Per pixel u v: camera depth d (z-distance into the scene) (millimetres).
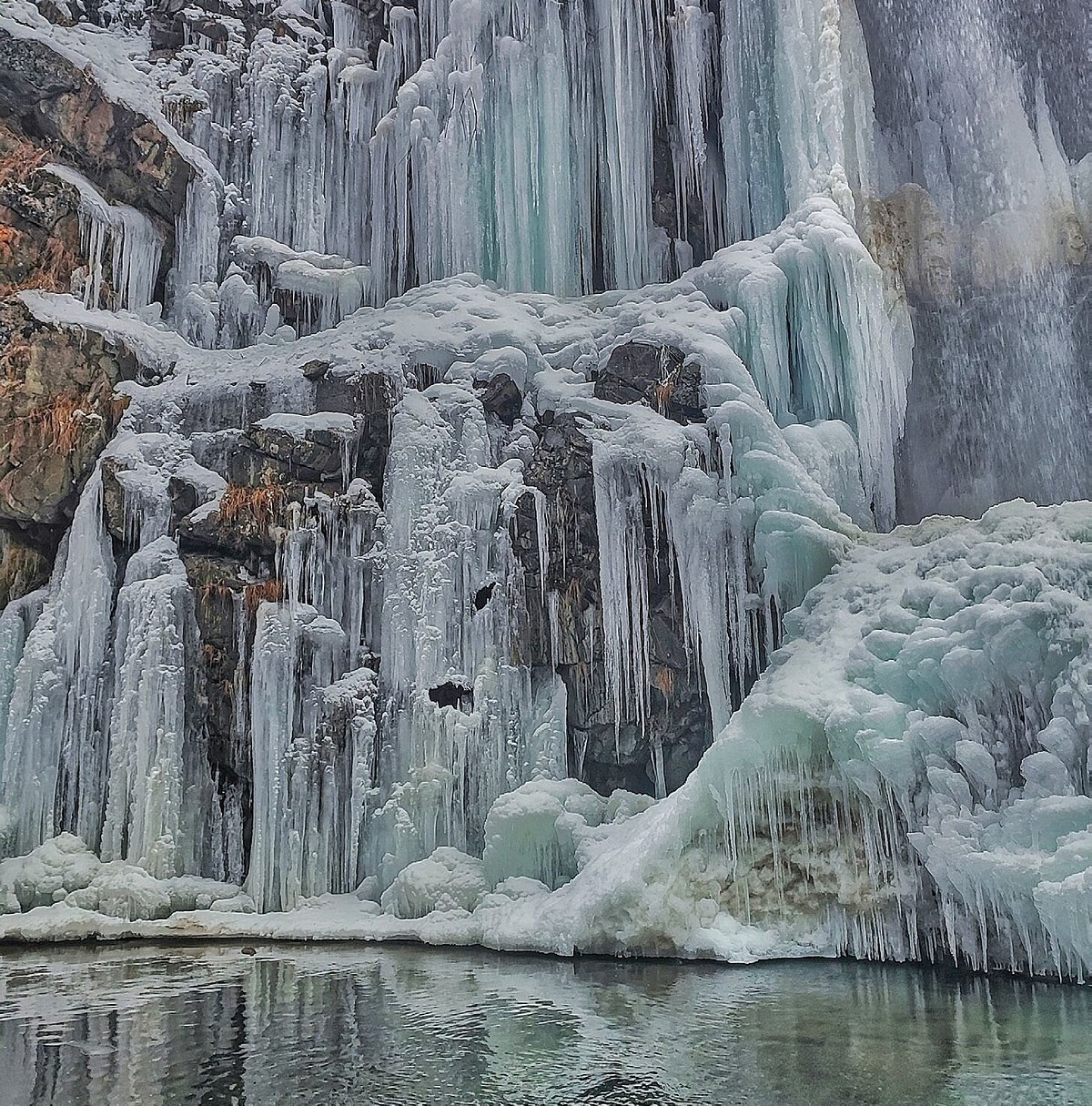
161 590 12648
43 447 13836
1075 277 14320
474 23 15766
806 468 12227
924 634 9062
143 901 11273
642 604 11945
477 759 11797
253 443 13547
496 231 15531
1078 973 7562
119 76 16859
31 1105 4828
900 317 13562
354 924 10781
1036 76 15102
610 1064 5449
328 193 17469
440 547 12547
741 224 14969
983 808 8297
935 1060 5438
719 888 9320
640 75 15266
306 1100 4887
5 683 12867
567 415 12961
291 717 12180
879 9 15242
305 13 18328
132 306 16031
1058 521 9375
